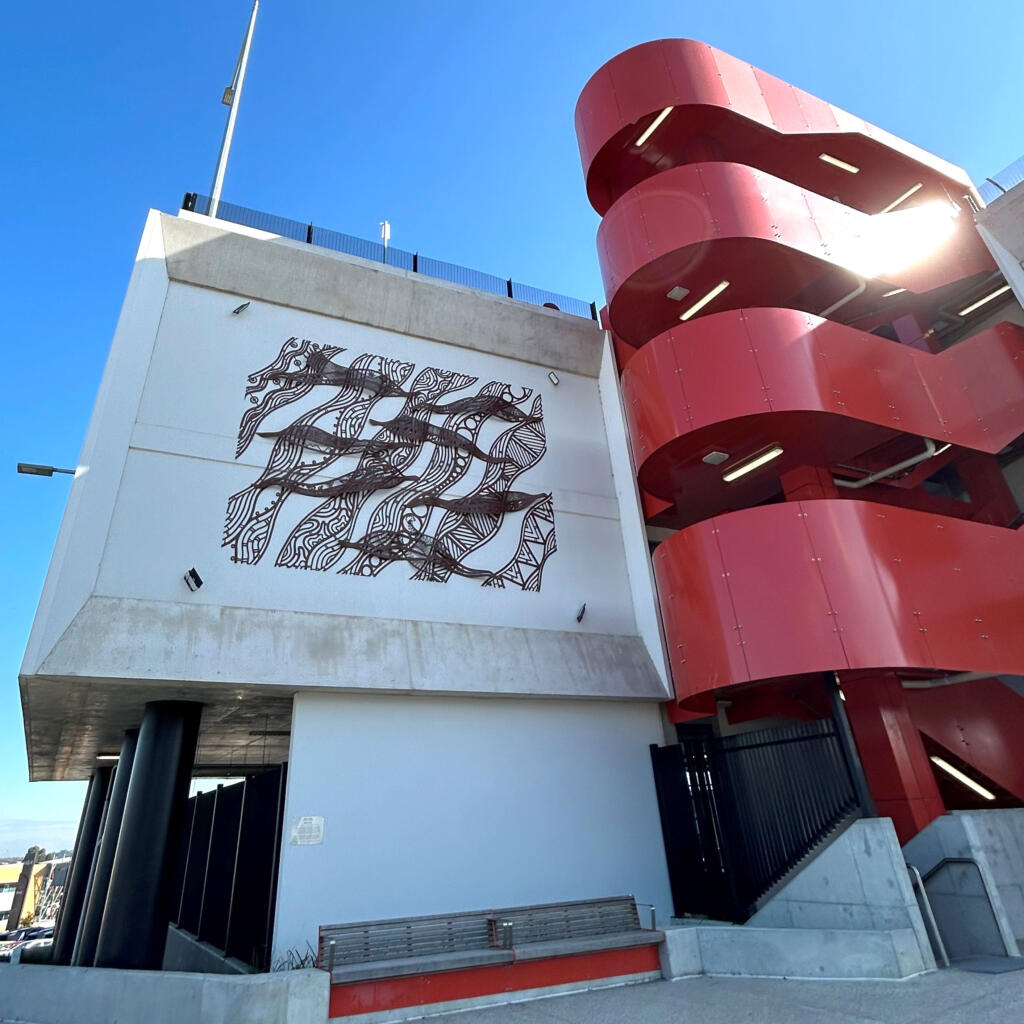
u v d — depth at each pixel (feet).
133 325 31.07
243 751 47.83
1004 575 30.19
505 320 41.34
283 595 29.94
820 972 22.12
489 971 22.50
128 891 25.72
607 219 38.52
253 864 29.91
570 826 31.35
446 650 31.40
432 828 28.48
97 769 48.65
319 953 22.65
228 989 19.40
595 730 34.06
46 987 25.62
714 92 37.76
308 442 33.40
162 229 33.65
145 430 29.99
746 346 31.32
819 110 42.32
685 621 30.73
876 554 27.66
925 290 38.01
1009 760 31.91
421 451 36.22
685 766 32.78
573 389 43.55
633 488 39.91
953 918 25.35
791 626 26.78
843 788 25.44
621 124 38.17
